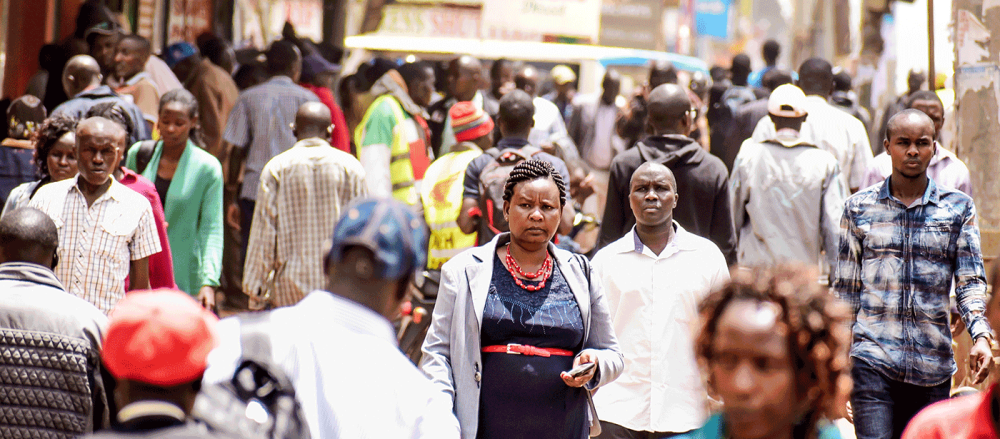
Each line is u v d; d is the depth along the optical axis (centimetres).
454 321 588
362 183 918
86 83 1084
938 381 706
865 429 704
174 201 926
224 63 1416
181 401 323
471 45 1728
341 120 1355
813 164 950
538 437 582
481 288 588
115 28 1505
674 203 726
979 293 686
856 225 730
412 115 1238
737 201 981
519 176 598
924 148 705
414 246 387
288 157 909
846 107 1524
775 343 293
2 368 527
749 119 1336
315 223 904
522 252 597
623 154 885
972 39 922
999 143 912
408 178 1202
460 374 582
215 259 930
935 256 708
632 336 716
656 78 1423
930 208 711
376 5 1770
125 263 733
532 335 585
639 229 730
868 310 720
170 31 1962
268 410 351
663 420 706
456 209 967
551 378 583
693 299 714
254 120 1187
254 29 2123
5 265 545
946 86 1452
